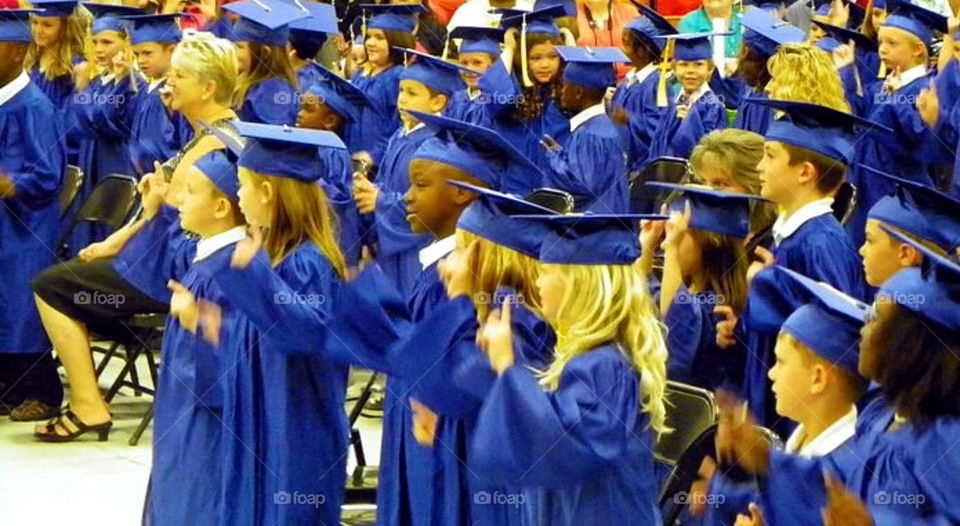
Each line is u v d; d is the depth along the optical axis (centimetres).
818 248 1003
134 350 1402
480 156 907
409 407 848
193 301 880
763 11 1714
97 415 1347
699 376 944
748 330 937
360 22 2125
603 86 1620
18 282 1402
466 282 787
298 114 1508
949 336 651
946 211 901
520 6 2027
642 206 1488
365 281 839
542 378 721
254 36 1489
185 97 1093
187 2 1973
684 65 1733
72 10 1622
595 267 712
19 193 1403
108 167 1630
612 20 2181
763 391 943
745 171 1032
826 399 701
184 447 880
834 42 1733
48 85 1636
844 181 1124
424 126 1477
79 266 1329
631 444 696
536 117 1666
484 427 694
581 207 1602
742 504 773
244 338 871
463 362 783
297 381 862
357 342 838
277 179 848
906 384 655
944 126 1398
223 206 856
